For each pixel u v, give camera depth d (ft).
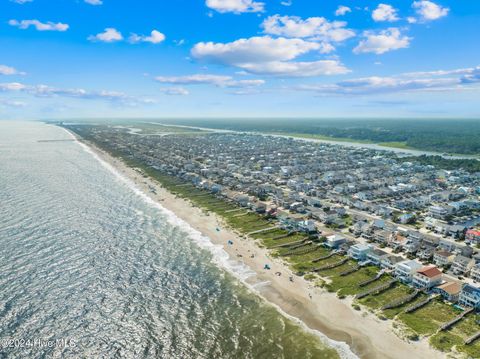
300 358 246.68
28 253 392.47
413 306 305.32
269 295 326.44
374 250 404.98
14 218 506.89
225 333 273.13
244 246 437.58
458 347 254.06
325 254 414.00
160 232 481.87
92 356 244.22
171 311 299.17
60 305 298.15
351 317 292.81
